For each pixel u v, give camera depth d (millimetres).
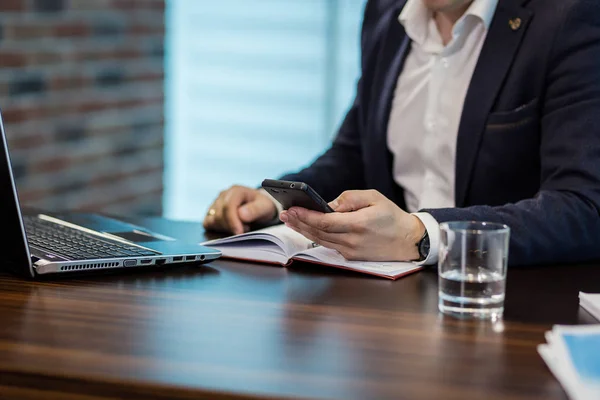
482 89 1828
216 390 947
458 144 1866
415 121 2047
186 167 4918
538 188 1826
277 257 1515
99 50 3740
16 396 1003
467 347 1088
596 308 1224
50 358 1029
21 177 3379
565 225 1532
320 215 1440
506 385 968
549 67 1721
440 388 957
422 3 1994
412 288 1365
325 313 1224
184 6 4797
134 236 1622
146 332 1126
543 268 1527
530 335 1140
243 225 1789
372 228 1448
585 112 1634
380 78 2102
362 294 1326
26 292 1304
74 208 3684
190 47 4828
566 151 1627
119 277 1406
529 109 1763
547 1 1761
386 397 932
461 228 1261
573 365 957
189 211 4906
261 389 946
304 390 946
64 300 1263
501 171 1828
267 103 4836
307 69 4789
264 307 1248
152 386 960
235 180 4887
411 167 2092
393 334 1135
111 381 972
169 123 4395
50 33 3467
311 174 2117
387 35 2105
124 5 3863
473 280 1205
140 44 4004
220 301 1274
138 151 4070
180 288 1344
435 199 2041
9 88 3293
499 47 1814
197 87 4852
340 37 4766
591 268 1531
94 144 3770
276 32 4785
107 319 1177
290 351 1063
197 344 1083
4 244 1382
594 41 1672
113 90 3850
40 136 3459
